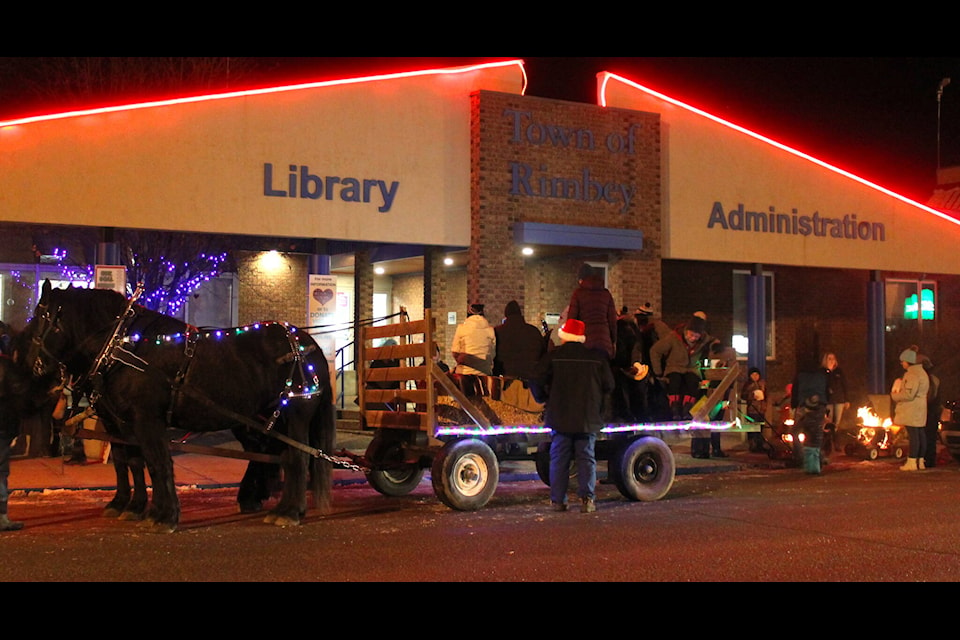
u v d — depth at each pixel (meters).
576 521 10.77
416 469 12.98
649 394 13.49
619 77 21.33
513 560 8.60
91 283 22.94
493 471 11.80
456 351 12.34
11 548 9.05
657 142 21.62
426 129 19.17
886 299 27.61
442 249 20.36
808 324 27.42
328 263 18.39
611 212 20.95
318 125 18.12
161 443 10.12
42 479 14.03
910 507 11.79
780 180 23.31
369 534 9.90
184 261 23.22
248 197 17.48
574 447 11.68
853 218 24.31
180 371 10.17
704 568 8.30
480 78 19.75
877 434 18.81
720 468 16.84
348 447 17.70
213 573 8.05
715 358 20.55
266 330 10.84
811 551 9.02
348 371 25.95
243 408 10.55
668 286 25.48
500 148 19.64
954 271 25.67
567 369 11.46
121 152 16.56
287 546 9.23
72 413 10.59
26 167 15.96
